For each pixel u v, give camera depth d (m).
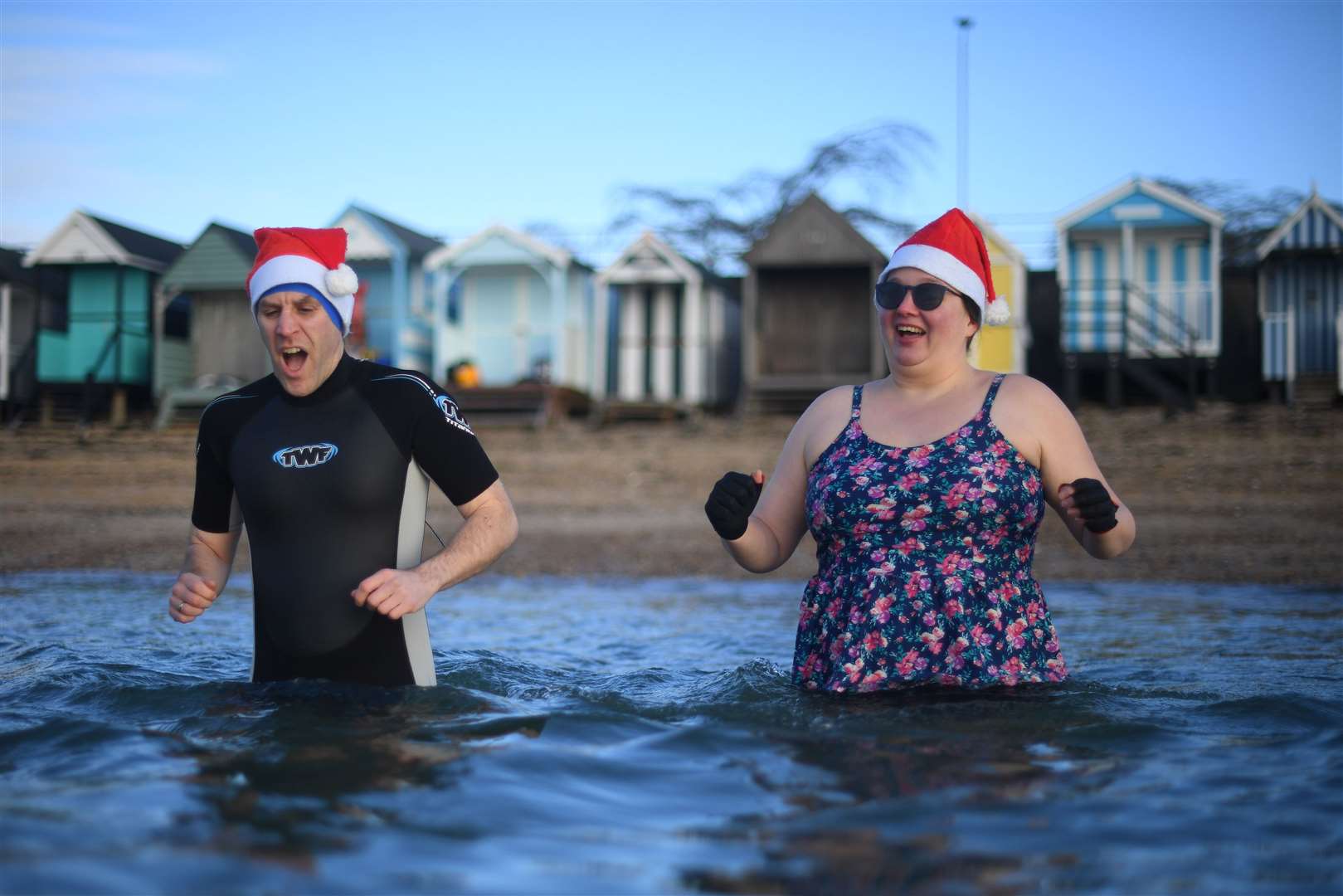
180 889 1.75
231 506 3.70
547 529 12.04
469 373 24.59
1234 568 8.91
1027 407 3.60
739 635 5.35
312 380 3.53
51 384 26.62
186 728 2.93
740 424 21.41
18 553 10.34
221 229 26.22
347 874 1.85
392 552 3.51
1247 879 1.87
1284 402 22.48
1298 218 22.89
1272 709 3.13
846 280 23.88
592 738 2.86
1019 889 1.83
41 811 2.18
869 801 2.31
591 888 1.83
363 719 3.02
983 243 3.79
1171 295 22.95
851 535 3.60
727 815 2.24
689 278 25.22
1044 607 3.59
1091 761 2.62
